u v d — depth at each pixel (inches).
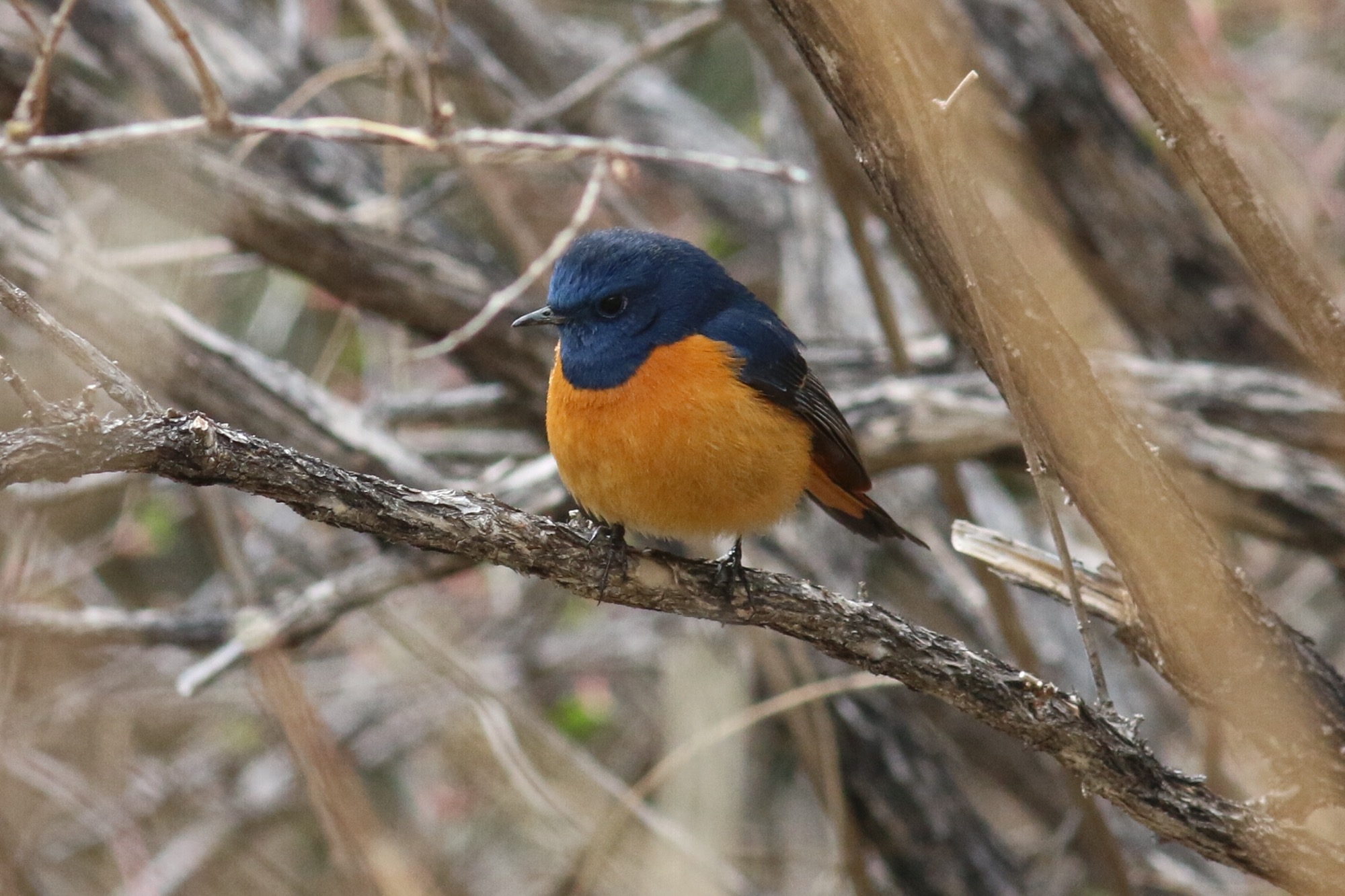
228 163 451.8
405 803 546.6
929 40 239.9
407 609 522.9
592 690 549.6
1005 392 229.0
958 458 431.5
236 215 449.4
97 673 520.4
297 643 393.1
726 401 306.7
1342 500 430.6
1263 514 434.0
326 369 482.6
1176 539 244.2
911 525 553.9
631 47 617.6
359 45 647.1
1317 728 256.1
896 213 232.1
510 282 491.8
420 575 401.1
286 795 534.0
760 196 671.8
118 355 430.6
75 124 448.8
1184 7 442.3
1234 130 470.0
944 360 478.0
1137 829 508.1
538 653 589.6
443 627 565.0
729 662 474.9
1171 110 217.3
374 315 494.6
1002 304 229.8
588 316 316.5
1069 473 243.4
